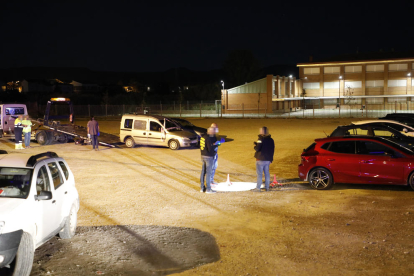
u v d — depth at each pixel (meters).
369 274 5.29
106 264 5.79
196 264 5.79
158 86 117.06
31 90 105.12
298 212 8.56
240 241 6.77
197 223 7.87
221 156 17.78
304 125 36.94
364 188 10.88
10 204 5.28
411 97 71.62
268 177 10.80
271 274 5.40
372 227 7.32
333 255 6.01
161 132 20.25
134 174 13.42
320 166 10.86
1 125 23.89
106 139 22.34
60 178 6.74
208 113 66.88
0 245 4.82
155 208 9.05
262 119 46.94
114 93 94.00
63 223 6.63
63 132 22.39
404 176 10.13
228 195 10.32
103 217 8.34
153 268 5.65
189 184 11.79
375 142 10.59
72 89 114.00
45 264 5.77
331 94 76.88
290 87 73.12
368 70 74.25
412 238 6.62
